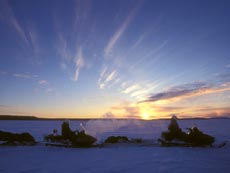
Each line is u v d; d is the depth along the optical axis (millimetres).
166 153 13680
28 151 14555
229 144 17344
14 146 16672
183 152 14023
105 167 9906
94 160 11539
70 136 17156
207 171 9078
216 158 11906
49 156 12758
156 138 22297
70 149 15602
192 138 16797
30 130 34594
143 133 29484
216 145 16938
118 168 9695
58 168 9766
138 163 10703
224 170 9250
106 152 14250
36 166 10188
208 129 34719
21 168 9812
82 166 10133
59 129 37656
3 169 9641
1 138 17719
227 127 41438
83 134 17156
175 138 17391
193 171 9086
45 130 34656
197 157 12250
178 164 10422
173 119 17781
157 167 9828
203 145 16516
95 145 17344
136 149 15492
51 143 17406
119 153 13812
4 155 13070
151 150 14977
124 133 29688
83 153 13852
